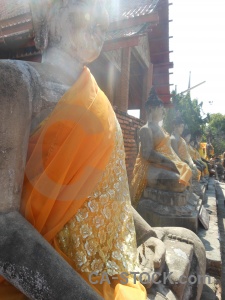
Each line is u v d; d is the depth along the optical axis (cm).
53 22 117
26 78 92
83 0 118
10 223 84
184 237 222
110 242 117
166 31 811
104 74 786
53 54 117
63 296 82
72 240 105
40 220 96
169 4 736
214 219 489
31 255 81
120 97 665
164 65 927
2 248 80
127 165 610
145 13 447
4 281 99
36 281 80
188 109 1390
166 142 388
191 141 1266
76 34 117
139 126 702
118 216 123
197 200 463
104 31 130
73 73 120
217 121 3694
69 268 88
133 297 104
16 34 398
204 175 1059
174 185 372
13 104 85
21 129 88
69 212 102
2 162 83
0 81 83
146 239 177
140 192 390
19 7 528
